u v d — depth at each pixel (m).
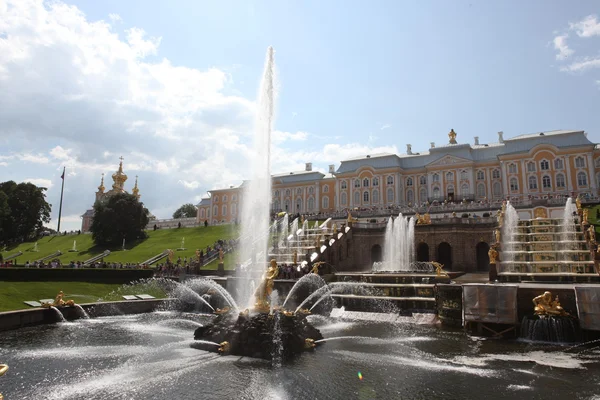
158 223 98.00
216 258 49.09
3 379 14.58
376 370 15.31
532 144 75.69
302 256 41.69
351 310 28.77
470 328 22.47
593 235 33.53
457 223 45.41
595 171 70.56
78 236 84.19
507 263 34.03
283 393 13.00
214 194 111.50
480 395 12.80
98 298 32.38
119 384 13.93
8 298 27.69
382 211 66.75
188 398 12.66
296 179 101.44
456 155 82.25
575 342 19.67
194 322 27.02
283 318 18.09
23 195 86.38
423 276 30.98
